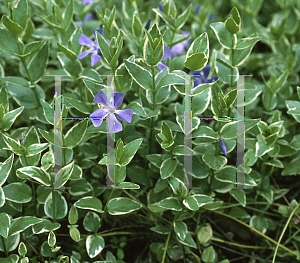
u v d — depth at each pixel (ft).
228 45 2.87
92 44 2.92
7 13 3.28
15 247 2.77
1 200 2.63
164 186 2.92
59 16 2.97
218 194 3.14
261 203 3.07
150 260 2.98
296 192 3.20
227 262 2.91
